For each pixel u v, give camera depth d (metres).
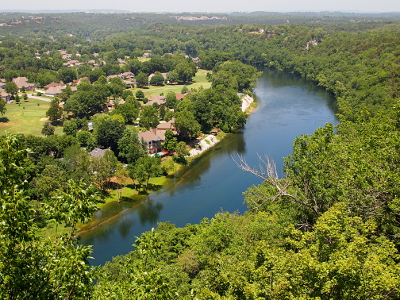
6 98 142.50
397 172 27.27
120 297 16.23
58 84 169.38
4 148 14.55
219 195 73.75
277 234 32.06
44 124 104.12
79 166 74.88
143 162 77.44
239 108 121.31
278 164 87.25
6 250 13.87
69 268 14.85
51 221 16.06
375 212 27.72
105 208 68.38
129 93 147.50
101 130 90.44
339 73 167.00
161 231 47.38
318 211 33.28
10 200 14.29
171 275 32.38
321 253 20.91
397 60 145.50
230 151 98.81
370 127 35.44
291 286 19.53
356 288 18.31
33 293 15.30
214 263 27.56
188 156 95.44
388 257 21.52
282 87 182.12
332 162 32.78
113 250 55.00
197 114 112.25
